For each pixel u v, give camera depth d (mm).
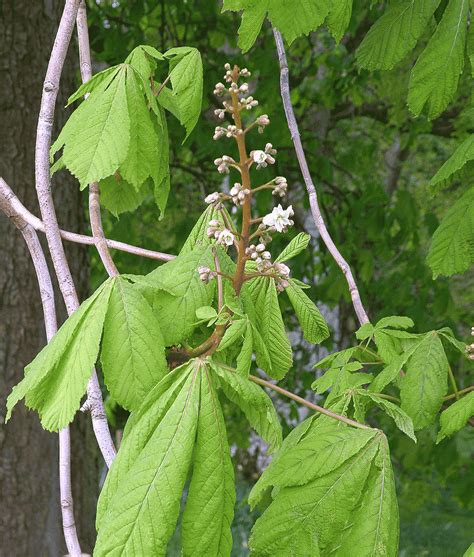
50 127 874
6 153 2113
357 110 4559
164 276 752
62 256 854
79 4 896
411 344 1016
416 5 1009
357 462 700
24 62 2137
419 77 976
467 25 981
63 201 2211
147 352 682
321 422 821
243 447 4008
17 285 2115
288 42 804
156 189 936
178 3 3344
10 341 2115
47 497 2139
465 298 5141
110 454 781
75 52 2273
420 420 941
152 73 869
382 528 683
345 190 3932
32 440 2125
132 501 611
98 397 794
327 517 688
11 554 2104
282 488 705
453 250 1040
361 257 3557
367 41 1027
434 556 5113
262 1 788
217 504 629
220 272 734
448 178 1068
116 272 827
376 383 966
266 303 842
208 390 650
